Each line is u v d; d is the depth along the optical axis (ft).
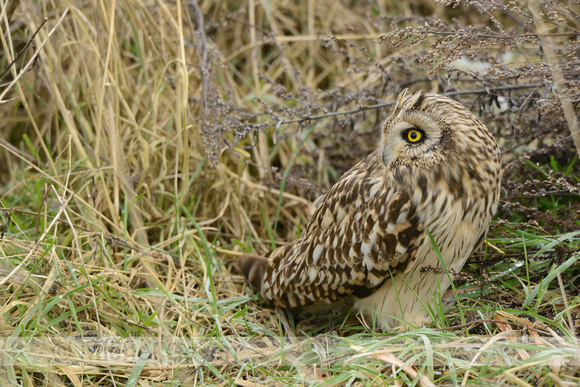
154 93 26.84
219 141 25.91
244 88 33.76
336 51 28.37
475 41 20.58
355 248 19.48
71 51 27.96
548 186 23.38
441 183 18.24
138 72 30.99
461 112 18.28
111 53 26.13
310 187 27.09
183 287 22.71
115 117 26.48
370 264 19.38
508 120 24.40
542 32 19.79
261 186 28.19
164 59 27.66
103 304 20.66
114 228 24.62
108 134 27.30
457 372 16.33
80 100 28.99
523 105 22.85
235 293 23.35
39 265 21.11
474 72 23.67
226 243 27.55
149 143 28.07
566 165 24.49
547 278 18.74
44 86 30.35
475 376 16.11
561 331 17.78
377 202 19.06
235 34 35.22
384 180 19.19
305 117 25.26
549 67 19.95
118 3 28.43
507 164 23.45
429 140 18.19
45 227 21.65
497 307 19.53
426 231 18.71
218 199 27.94
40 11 29.55
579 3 19.83
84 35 28.02
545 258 21.07
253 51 33.35
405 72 27.48
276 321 21.98
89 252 22.71
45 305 19.45
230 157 28.84
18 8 29.63
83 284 20.36
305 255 20.79
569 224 21.52
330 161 29.60
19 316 19.20
